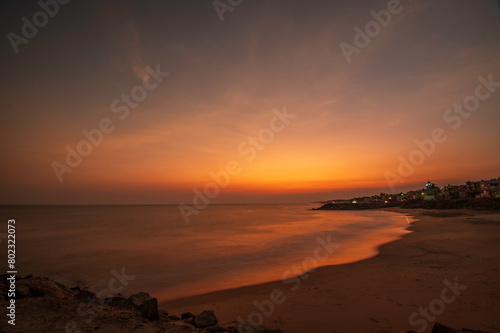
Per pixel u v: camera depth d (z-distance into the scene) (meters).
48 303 5.02
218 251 19.00
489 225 25.06
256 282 10.48
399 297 7.01
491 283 7.58
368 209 119.06
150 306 5.26
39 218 66.50
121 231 34.53
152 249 20.38
